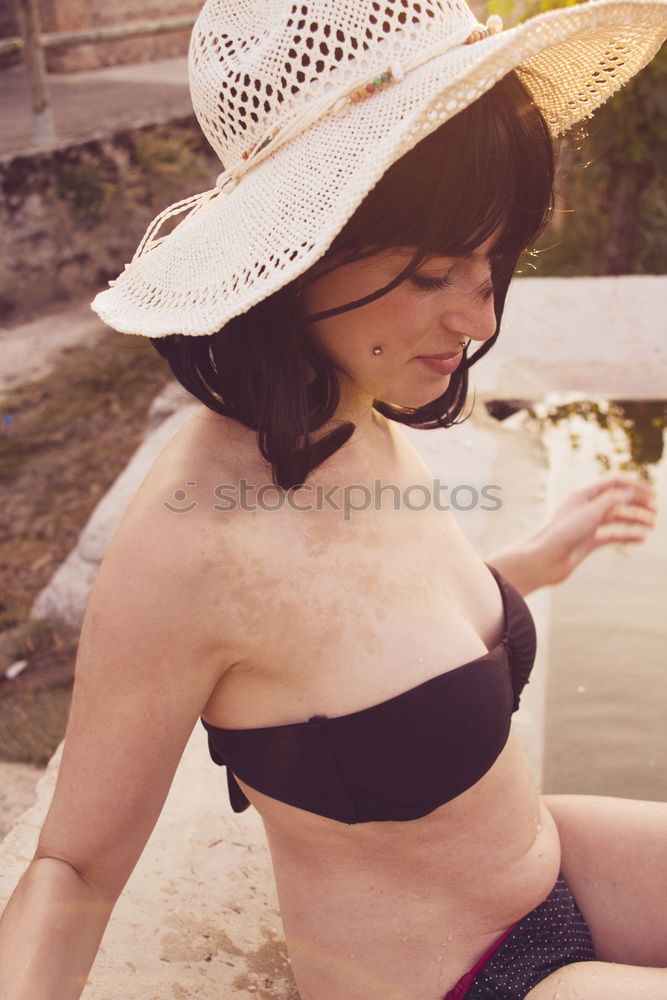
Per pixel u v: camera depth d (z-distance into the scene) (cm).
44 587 392
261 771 118
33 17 725
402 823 118
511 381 405
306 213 101
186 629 105
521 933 127
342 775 114
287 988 149
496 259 111
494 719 117
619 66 124
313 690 112
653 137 574
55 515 449
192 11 1158
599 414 387
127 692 104
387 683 112
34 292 720
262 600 108
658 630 270
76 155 730
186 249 111
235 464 112
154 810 110
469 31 105
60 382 593
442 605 121
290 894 128
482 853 123
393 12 102
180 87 947
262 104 106
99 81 1009
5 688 322
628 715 244
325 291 108
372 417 137
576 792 223
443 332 111
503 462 349
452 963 124
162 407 426
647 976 117
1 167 688
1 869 169
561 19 93
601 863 137
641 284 464
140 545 104
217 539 106
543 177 105
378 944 124
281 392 108
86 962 105
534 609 273
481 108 100
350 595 112
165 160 776
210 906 164
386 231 100
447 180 99
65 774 107
